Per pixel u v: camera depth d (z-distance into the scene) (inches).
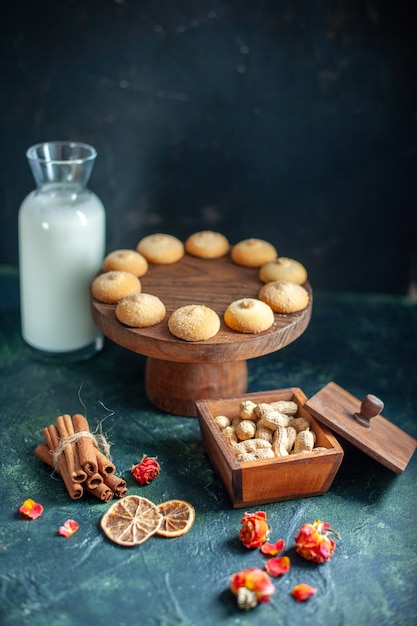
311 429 34.1
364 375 40.3
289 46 40.7
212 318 34.3
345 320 44.2
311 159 43.0
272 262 38.3
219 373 36.7
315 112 42.0
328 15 40.0
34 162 37.8
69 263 38.7
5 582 29.5
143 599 29.1
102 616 28.5
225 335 34.4
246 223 44.7
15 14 40.5
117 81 41.7
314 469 32.3
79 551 30.7
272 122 42.3
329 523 32.2
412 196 43.6
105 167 43.6
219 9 40.1
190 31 40.6
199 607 28.9
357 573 30.3
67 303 39.4
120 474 34.1
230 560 30.6
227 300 36.7
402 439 34.6
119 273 36.7
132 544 30.8
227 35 40.6
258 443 33.3
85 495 33.1
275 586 29.8
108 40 40.9
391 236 44.7
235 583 29.1
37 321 40.0
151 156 43.3
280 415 33.8
